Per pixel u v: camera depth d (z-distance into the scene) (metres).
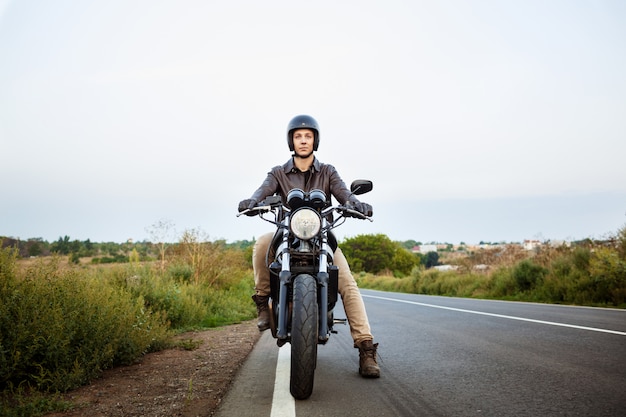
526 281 16.41
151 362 5.11
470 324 7.82
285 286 3.70
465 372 4.34
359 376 4.34
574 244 16.86
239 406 3.41
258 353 5.62
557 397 3.43
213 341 6.70
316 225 3.73
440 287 23.19
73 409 3.38
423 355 5.24
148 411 3.31
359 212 4.11
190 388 3.79
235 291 14.77
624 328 6.73
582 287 13.02
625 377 3.94
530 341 5.86
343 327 8.07
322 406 3.38
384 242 101.19
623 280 11.98
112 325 4.88
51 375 3.86
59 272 5.31
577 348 5.28
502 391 3.65
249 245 23.20
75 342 4.45
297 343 3.47
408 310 10.89
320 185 4.58
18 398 3.49
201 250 14.88
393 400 3.51
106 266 9.64
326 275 3.74
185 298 9.06
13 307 4.20
